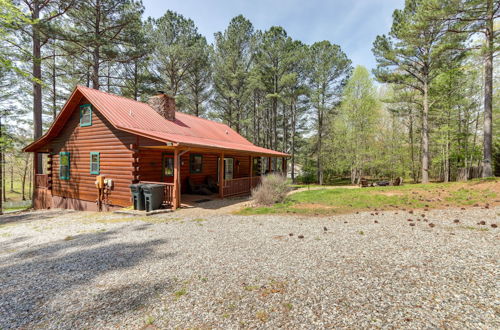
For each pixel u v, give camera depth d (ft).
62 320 8.27
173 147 30.96
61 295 10.05
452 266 11.08
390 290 9.23
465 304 8.04
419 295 8.77
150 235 18.98
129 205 33.86
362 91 74.74
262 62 78.89
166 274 11.61
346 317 7.65
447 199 30.12
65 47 54.13
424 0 42.65
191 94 84.07
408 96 66.39
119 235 19.44
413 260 12.02
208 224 22.13
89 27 58.75
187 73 78.89
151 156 36.58
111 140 36.17
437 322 7.18
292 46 80.79
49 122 81.20
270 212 27.37
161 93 44.50
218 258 13.42
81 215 32.96
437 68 57.11
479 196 29.71
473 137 72.74
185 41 73.00
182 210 30.17
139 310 8.68
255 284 10.21
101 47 55.88
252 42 81.92
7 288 10.88
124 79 75.20
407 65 59.47
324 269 11.43
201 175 47.29
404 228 18.43
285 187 35.63
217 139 48.78
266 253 13.96
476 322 7.08
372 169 87.97
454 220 19.53
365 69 74.23
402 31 53.06
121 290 10.25
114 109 36.04
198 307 8.68
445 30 43.78
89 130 38.99
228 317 7.98
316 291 9.41
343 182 95.20
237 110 87.40
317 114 93.09
